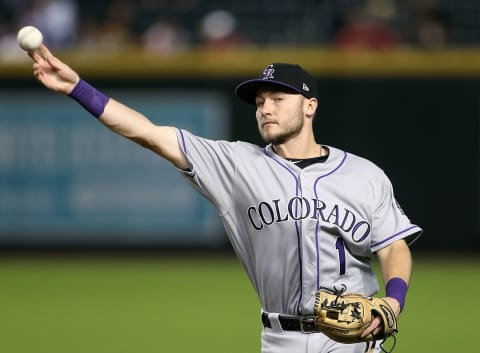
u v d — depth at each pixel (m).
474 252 55.62
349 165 19.33
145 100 55.38
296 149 19.48
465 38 66.75
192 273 51.44
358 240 18.81
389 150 55.12
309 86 19.22
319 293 17.69
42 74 18.45
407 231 18.92
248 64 55.06
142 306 41.50
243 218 19.28
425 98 54.94
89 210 55.59
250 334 35.06
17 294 44.91
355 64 54.84
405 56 54.78
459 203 55.28
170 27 63.09
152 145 19.05
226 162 19.27
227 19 63.75
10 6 65.44
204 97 55.28
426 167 55.12
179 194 55.41
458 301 42.75
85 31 63.59
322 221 18.75
